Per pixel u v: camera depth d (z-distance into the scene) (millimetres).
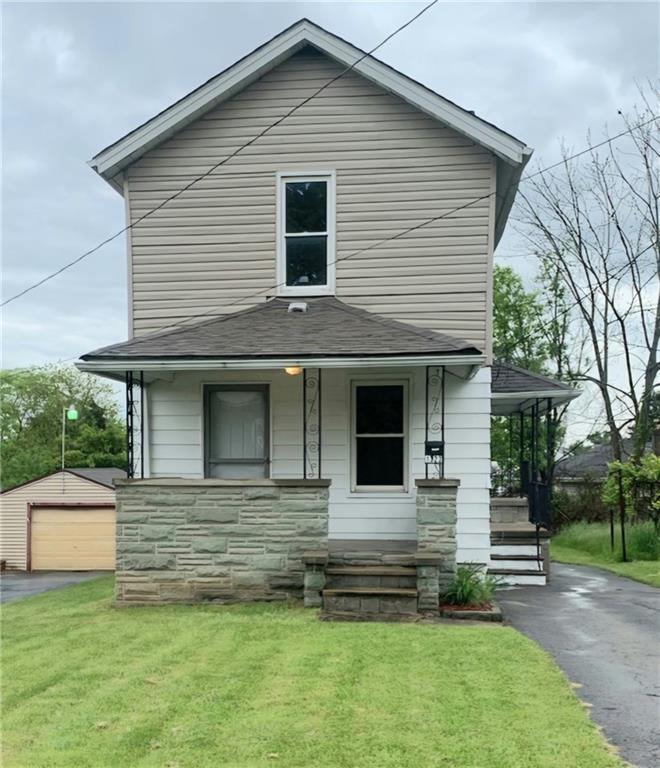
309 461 9367
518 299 27750
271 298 9742
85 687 4828
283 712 4238
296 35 9484
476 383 9281
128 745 3799
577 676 5168
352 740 3807
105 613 7520
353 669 5121
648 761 3594
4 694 4703
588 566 13391
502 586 9891
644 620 7375
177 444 9523
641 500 14844
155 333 9164
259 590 7898
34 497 24891
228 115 9875
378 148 9656
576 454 27031
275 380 9500
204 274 9836
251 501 7949
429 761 3545
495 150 9219
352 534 9258
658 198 23094
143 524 8039
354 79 9711
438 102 9281
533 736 3861
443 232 9508
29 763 3590
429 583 7246
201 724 4074
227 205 9852
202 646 5891
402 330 8484
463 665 5242
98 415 39594
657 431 25594
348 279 9633
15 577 22656
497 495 21672
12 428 40281
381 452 9391
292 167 9773
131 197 9961
